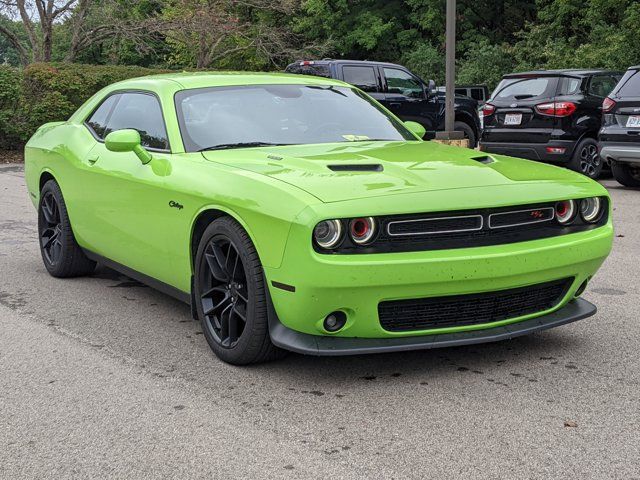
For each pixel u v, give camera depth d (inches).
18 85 748.0
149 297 226.1
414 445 124.9
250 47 1239.5
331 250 140.9
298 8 1312.7
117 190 201.0
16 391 151.5
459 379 154.8
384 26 1430.9
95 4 1132.5
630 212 372.8
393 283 141.5
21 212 399.2
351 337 149.2
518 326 158.6
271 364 164.7
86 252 236.2
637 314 202.4
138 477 116.0
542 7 1327.5
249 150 182.2
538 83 491.5
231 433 130.7
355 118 206.7
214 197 160.7
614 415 136.0
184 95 198.4
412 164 165.5
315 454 122.3
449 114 592.1
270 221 145.8
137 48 1119.6
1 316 205.8
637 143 422.3
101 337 186.7
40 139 257.1
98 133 227.6
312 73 629.9
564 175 171.3
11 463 121.3
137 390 151.2
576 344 176.9
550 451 122.1
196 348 177.3
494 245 150.6
